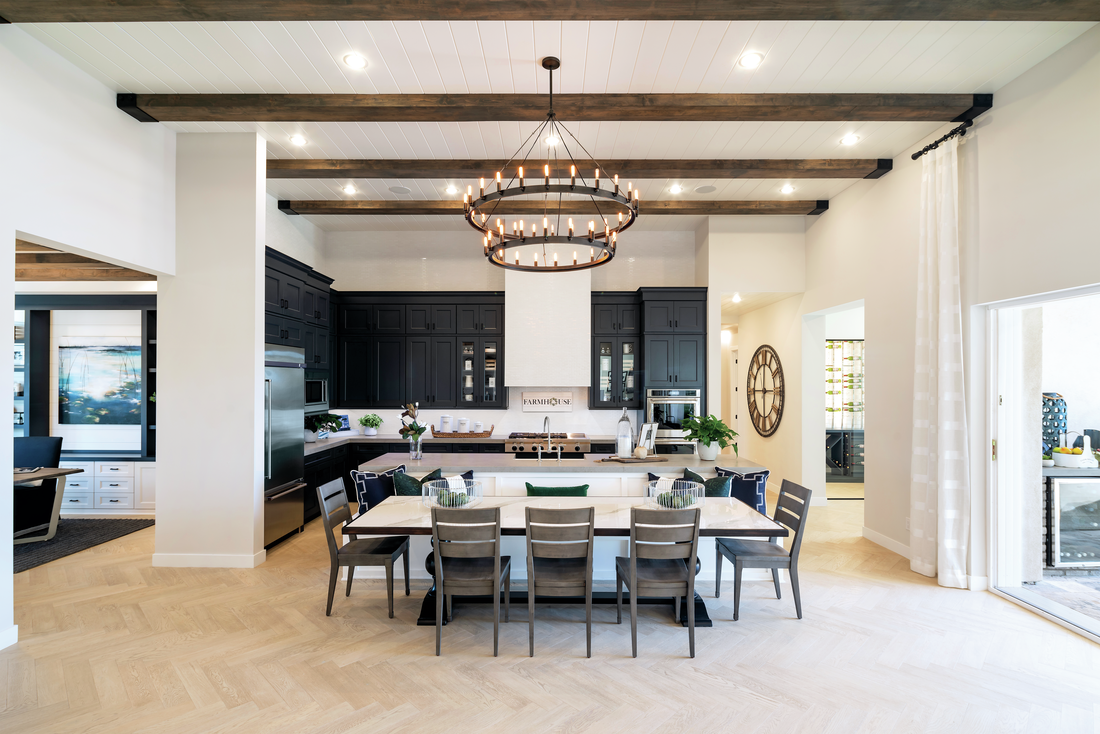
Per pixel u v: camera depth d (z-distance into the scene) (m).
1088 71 3.17
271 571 4.42
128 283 6.03
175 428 4.53
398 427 7.54
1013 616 3.60
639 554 3.04
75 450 6.49
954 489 4.12
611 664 2.99
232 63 3.59
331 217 7.10
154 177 4.32
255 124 4.42
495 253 3.88
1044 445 4.64
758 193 6.07
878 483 5.31
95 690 2.73
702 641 3.26
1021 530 4.06
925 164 4.39
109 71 3.69
